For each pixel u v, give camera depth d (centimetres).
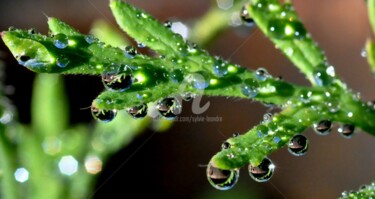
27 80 23
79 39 13
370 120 14
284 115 14
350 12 28
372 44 15
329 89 14
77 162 18
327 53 27
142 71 13
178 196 22
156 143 23
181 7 29
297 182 21
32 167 18
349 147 22
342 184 21
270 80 14
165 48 13
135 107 14
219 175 13
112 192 22
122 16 14
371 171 22
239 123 23
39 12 29
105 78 13
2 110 17
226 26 20
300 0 28
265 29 14
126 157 23
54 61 13
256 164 13
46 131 18
